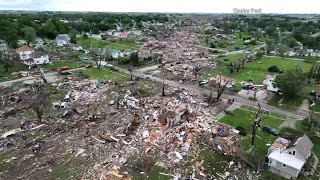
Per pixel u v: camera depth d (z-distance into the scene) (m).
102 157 40.75
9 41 111.25
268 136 47.53
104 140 45.09
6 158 40.25
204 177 36.47
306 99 65.38
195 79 80.12
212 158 41.06
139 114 54.56
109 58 103.00
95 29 174.50
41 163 39.25
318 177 37.09
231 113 56.28
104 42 142.88
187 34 184.62
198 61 103.69
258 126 49.84
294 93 65.06
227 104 61.78
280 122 53.25
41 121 51.09
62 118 52.81
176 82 77.44
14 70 85.38
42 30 145.88
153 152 42.06
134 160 40.09
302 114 57.12
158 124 50.09
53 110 56.31
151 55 104.88
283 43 136.25
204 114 55.62
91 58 104.50
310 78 78.88
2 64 86.25
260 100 64.75
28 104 58.94
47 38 146.75
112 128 49.16
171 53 116.19
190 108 57.72
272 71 90.06
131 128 48.66
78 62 98.38
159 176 36.78
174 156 41.19
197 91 70.19
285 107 60.69
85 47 127.94
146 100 61.62
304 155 38.44
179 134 46.66
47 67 90.25
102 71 86.94
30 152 41.84
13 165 38.72
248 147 43.91
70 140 45.25
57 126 49.69
